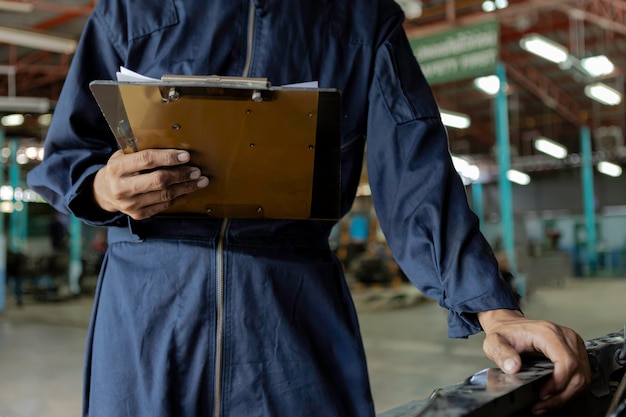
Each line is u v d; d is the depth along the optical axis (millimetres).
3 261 10703
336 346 875
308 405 828
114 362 827
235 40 874
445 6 9906
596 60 9266
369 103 931
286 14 887
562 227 20359
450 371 4719
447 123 12047
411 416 765
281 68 881
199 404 809
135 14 879
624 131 19375
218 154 714
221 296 813
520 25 9977
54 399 4133
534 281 11578
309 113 673
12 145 14977
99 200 794
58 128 866
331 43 909
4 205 16297
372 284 11695
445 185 838
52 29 10180
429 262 804
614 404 587
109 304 844
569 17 11141
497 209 22719
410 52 974
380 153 901
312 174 756
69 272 13406
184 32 872
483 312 745
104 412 826
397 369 4812
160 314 815
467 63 6328
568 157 21047
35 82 12133
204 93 642
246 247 835
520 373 613
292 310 844
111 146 904
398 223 851
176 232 833
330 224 918
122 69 679
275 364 821
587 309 8492
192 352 809
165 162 693
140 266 831
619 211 21344
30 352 6105
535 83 14859
